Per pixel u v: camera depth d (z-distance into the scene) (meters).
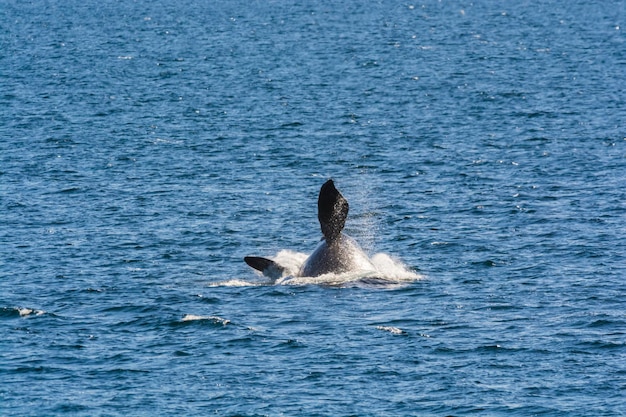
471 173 192.88
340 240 124.25
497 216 157.62
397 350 97.62
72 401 85.88
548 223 152.00
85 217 157.25
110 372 92.25
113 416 83.12
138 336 101.75
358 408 84.50
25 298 114.62
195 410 84.25
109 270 127.81
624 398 86.12
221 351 97.44
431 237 145.12
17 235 145.75
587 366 93.38
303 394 87.44
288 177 191.50
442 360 95.06
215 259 134.50
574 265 128.88
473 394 87.25
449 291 117.25
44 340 100.44
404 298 114.19
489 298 114.25
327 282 119.69
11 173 191.12
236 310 109.69
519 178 187.12
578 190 175.25
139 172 194.12
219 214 160.75
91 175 190.25
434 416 83.06
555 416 83.00
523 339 100.56
